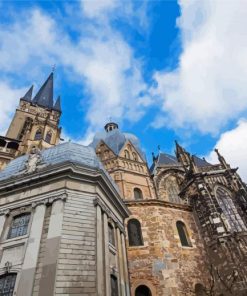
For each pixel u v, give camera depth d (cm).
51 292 1298
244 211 2509
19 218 1783
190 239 2433
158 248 2202
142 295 2003
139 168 4203
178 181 4138
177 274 2083
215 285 2127
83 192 1820
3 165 3441
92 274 1461
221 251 2214
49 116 5119
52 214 1647
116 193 2164
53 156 2120
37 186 1864
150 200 2547
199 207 2631
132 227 2384
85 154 2170
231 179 2817
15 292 1368
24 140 3925
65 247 1495
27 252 1511
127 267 1994
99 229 1688
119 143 4597
